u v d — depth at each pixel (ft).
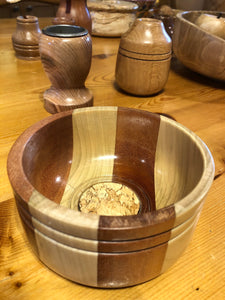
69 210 0.90
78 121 1.64
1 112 2.28
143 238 0.91
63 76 2.06
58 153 1.65
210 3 4.60
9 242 1.34
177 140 1.54
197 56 2.83
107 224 0.86
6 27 4.26
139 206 1.54
